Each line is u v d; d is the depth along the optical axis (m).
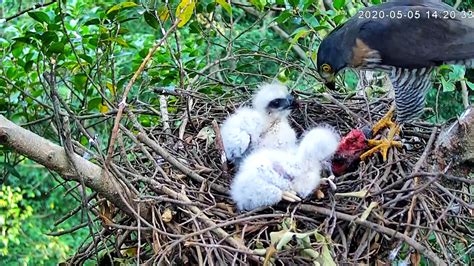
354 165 1.22
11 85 1.55
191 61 1.65
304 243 1.01
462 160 1.14
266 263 0.98
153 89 1.36
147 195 1.09
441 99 2.34
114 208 1.16
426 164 1.15
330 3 1.84
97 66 1.42
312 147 1.13
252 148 1.25
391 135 1.23
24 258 3.01
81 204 1.17
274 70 2.00
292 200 1.09
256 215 1.07
